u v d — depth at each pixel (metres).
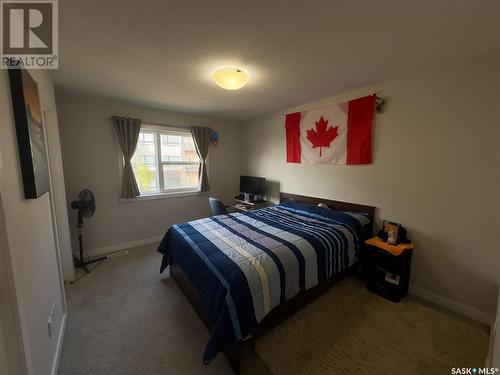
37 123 1.35
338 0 1.19
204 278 1.65
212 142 4.27
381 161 2.46
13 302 0.89
